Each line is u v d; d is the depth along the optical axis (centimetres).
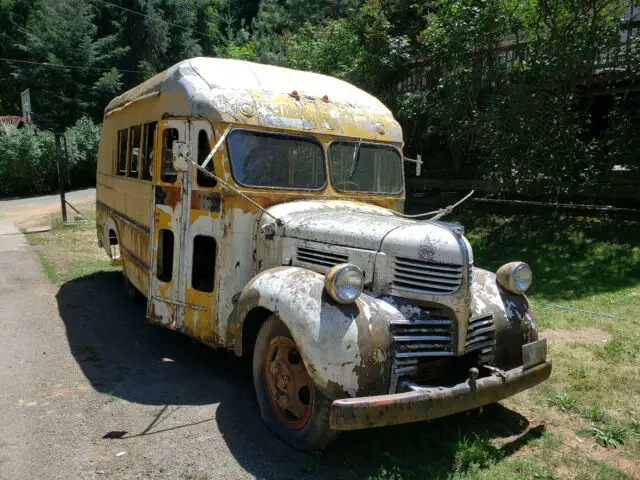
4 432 398
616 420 424
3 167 2702
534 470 354
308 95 522
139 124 623
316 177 503
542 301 755
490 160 1174
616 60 1045
